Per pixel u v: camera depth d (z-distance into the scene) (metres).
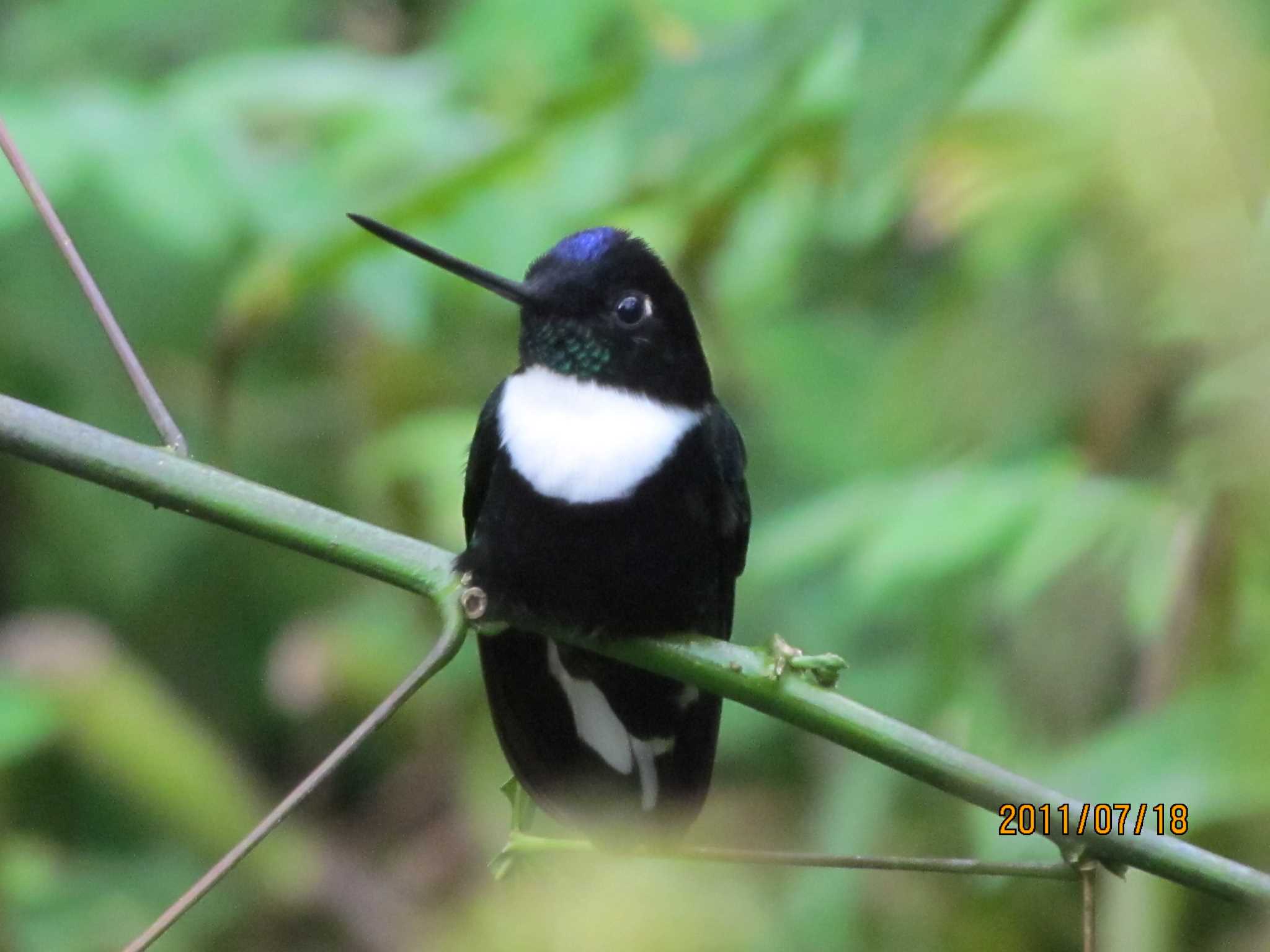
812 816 8.84
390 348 10.01
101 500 11.14
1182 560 6.40
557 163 8.04
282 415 11.05
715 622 6.10
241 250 9.28
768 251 8.95
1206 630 6.37
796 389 9.81
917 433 8.11
